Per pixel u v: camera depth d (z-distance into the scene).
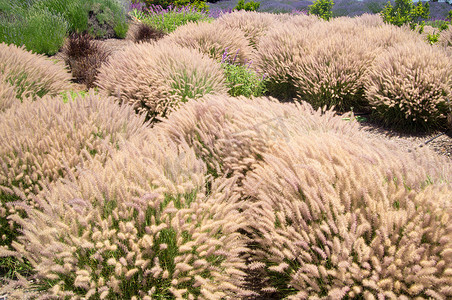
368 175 2.26
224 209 2.28
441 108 5.32
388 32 7.98
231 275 2.18
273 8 25.33
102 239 2.01
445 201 2.02
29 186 2.81
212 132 3.29
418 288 1.77
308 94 6.61
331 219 2.10
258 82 6.83
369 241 2.06
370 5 22.69
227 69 6.64
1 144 2.85
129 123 3.73
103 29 11.20
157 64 5.58
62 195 2.18
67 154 2.95
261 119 3.14
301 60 6.69
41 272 1.88
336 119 3.51
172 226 2.04
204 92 5.13
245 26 10.84
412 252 1.83
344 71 6.17
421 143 5.00
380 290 1.84
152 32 10.67
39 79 5.32
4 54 5.14
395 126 5.62
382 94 5.64
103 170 2.44
